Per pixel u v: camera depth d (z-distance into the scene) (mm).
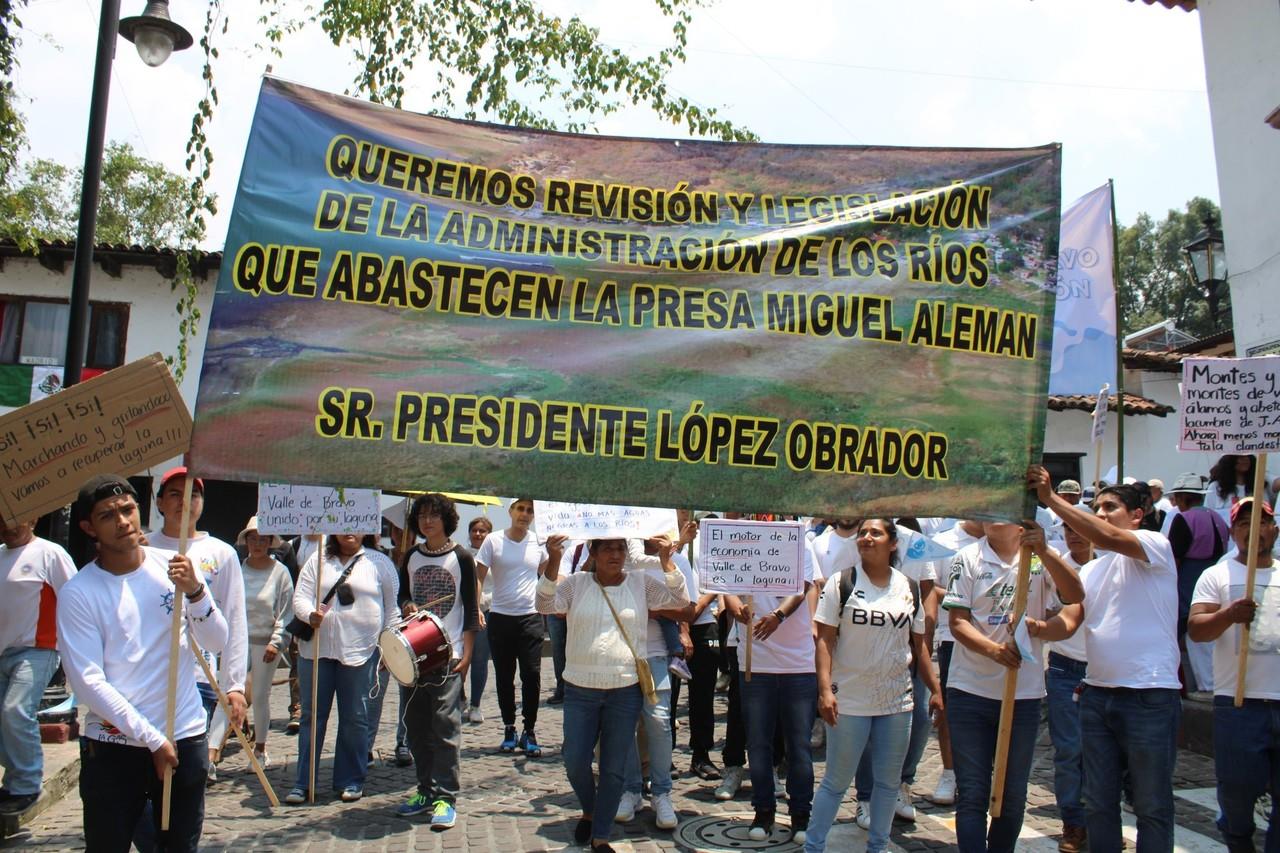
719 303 4844
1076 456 19578
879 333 4914
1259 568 5574
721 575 6504
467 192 4785
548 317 4734
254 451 4449
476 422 4609
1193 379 5789
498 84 10914
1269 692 5387
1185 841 6230
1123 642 5090
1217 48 11453
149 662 4273
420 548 7875
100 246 18766
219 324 4500
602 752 5996
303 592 7461
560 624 9477
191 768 4348
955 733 5281
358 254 4629
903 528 7496
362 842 6414
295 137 4676
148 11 9047
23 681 6660
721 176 4973
